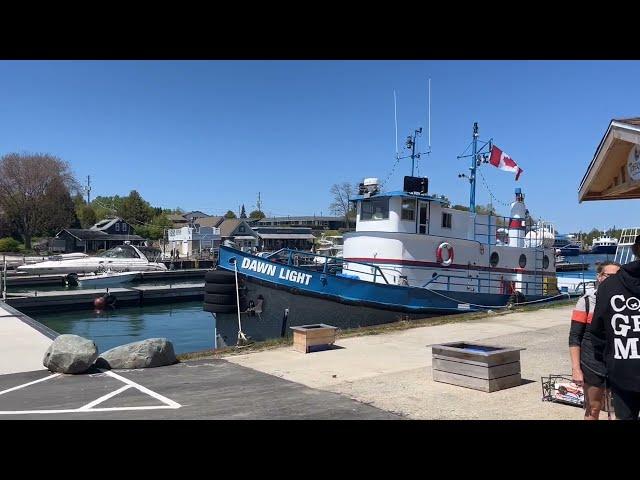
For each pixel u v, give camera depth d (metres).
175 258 59.72
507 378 7.54
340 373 8.71
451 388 7.54
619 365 3.77
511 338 12.04
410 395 7.20
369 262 16.36
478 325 14.16
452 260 16.92
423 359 9.80
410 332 13.04
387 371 8.80
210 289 14.20
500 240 20.50
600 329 4.00
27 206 71.19
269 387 7.80
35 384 8.11
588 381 4.32
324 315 14.72
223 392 7.52
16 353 11.17
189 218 115.25
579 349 4.40
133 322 27.44
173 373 8.85
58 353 8.81
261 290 14.22
